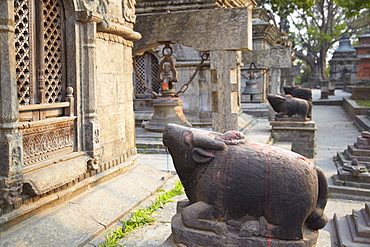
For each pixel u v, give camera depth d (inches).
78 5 180.9
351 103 823.7
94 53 190.4
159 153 369.4
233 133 133.6
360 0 623.2
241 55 471.2
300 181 119.2
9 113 138.9
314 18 1875.0
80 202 176.9
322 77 1936.5
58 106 174.4
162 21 261.9
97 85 199.9
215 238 123.9
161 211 201.0
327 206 261.4
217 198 124.9
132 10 236.2
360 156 360.2
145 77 444.1
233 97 263.4
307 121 456.8
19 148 142.6
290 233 118.8
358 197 281.9
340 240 204.1
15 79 141.3
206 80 439.2
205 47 257.0
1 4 135.5
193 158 131.6
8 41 137.9
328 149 479.8
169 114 217.9
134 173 235.9
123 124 230.4
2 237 137.9
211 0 362.9
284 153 126.0
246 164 123.4
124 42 230.1
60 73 184.5
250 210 122.3
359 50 1513.3
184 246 128.8
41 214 159.3
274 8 933.8
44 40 171.3
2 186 137.5
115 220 179.2
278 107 466.9
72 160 179.9
